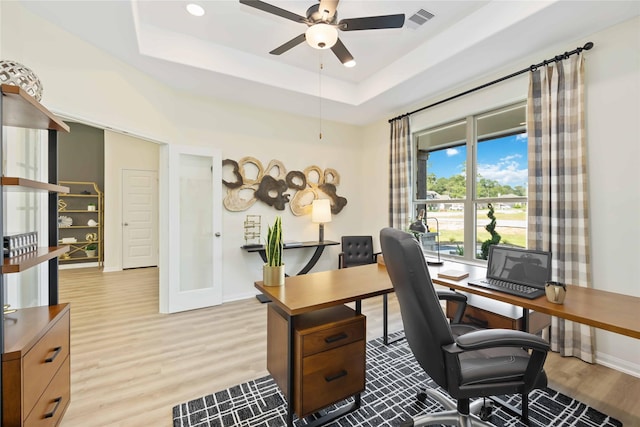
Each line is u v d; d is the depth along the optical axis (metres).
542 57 2.64
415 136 4.16
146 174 5.95
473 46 2.51
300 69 3.50
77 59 2.34
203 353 2.42
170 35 2.74
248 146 3.95
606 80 2.26
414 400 1.84
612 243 2.24
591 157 2.33
